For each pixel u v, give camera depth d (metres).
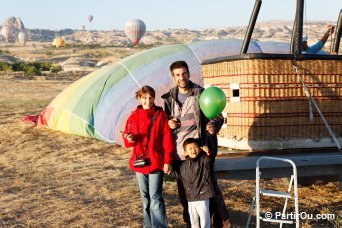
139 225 6.38
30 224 6.55
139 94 5.48
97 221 6.58
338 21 7.32
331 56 6.48
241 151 6.43
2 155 11.43
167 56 12.75
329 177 7.91
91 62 119.81
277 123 6.36
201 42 13.40
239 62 6.38
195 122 5.46
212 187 5.35
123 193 7.98
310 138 6.47
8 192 8.29
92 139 12.85
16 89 32.06
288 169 6.32
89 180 8.96
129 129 5.57
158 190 5.53
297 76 6.39
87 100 12.87
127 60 13.30
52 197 7.89
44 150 11.74
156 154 5.45
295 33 6.45
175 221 6.50
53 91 30.73
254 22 6.59
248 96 6.33
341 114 6.59
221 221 5.61
